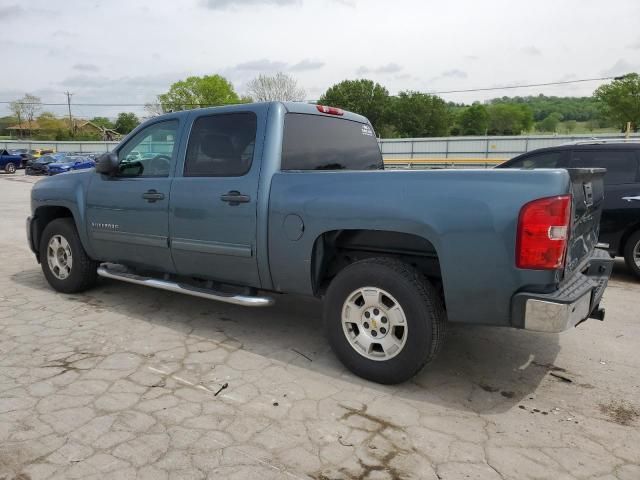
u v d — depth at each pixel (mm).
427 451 2832
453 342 4461
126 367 3828
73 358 3975
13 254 8039
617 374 3859
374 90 86500
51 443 2840
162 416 3141
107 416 3127
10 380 3584
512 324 3156
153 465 2666
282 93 61500
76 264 5480
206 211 4246
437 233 3248
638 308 5484
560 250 3025
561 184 3004
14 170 39906
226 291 4375
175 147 4590
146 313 5078
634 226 6508
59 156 37750
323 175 3754
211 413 3189
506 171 3137
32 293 5723
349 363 3701
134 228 4816
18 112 90625
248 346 4285
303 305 5426
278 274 3988
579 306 3189
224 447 2832
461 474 2637
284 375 3748
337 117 4754
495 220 3084
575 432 3059
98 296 5621
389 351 3533
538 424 3139
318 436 2959
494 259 3111
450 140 44062
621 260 8039
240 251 4090
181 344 4301
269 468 2658
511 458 2783
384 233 3729
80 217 5273
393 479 2594
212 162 4324
